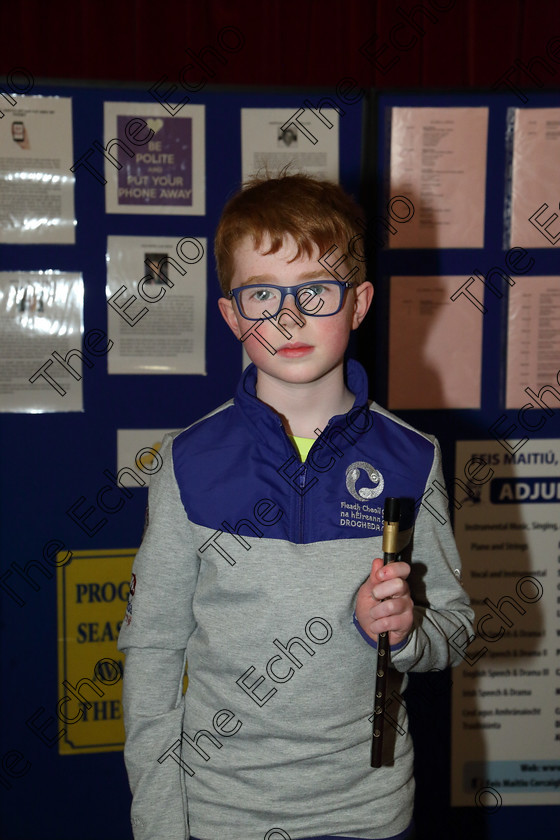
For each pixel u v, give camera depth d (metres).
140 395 2.03
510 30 2.10
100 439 2.03
